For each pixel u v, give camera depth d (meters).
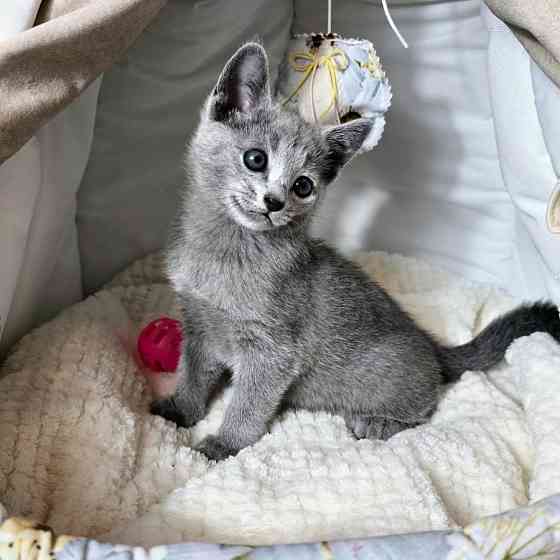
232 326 0.54
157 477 0.52
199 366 0.58
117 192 0.65
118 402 0.54
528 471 0.54
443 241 0.73
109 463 0.50
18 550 0.36
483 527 0.38
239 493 0.48
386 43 0.66
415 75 0.66
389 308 0.60
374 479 0.50
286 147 0.51
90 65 0.43
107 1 0.42
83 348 0.56
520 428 0.56
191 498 0.48
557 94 0.49
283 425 0.58
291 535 0.46
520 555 0.38
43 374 0.54
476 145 0.67
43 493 0.48
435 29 0.64
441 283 0.71
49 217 0.54
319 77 0.56
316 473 0.50
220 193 0.51
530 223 0.59
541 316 0.61
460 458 0.53
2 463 0.48
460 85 0.65
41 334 0.57
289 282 0.53
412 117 0.68
